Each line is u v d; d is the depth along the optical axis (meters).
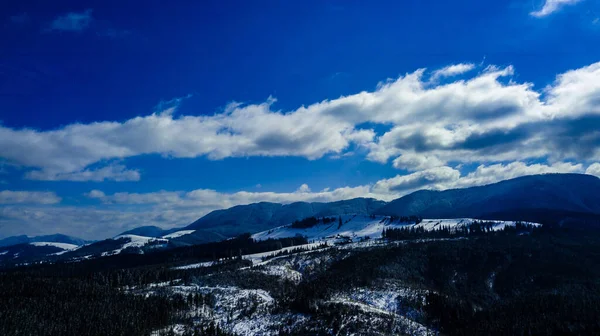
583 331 195.12
